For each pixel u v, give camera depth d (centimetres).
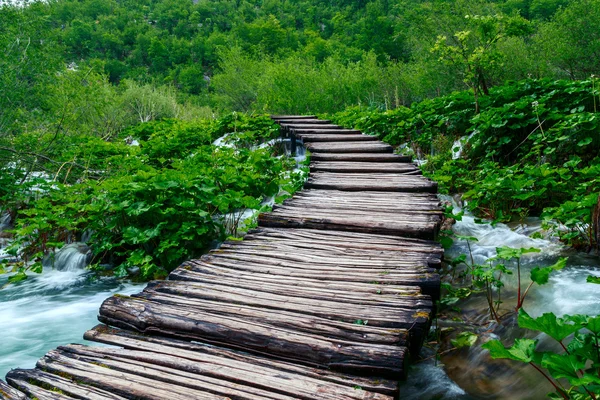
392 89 2364
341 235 452
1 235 769
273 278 344
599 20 1431
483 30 998
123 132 1761
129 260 554
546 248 488
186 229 554
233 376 224
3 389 216
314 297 308
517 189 568
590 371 211
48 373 227
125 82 2791
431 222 463
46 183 843
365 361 234
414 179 688
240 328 262
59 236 665
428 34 1505
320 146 944
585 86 809
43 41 995
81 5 11494
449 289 395
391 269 357
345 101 2305
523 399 258
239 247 420
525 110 795
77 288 538
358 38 5675
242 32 8206
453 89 1745
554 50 1536
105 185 616
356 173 757
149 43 9406
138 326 277
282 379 222
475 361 296
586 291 369
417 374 291
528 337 309
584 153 689
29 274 588
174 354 244
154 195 596
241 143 1338
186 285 329
